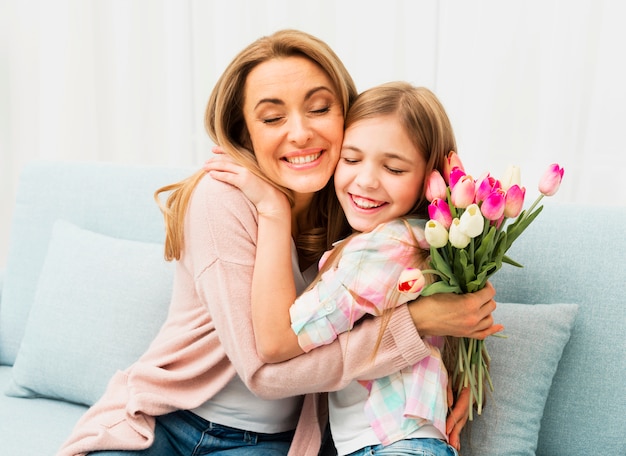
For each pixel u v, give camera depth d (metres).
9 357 1.72
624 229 1.31
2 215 2.52
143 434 1.15
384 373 1.08
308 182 1.14
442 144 1.10
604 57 1.80
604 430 1.26
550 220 1.36
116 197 1.67
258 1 2.06
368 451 1.08
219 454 1.21
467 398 1.16
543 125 1.86
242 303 1.12
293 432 1.29
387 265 1.06
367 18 1.97
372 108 1.09
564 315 1.26
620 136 1.82
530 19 1.84
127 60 2.23
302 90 1.11
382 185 1.10
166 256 1.22
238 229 1.14
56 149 2.32
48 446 1.33
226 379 1.19
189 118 2.17
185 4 2.11
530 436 1.20
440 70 1.94
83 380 1.49
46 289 1.57
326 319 1.07
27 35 2.34
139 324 1.47
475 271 1.04
